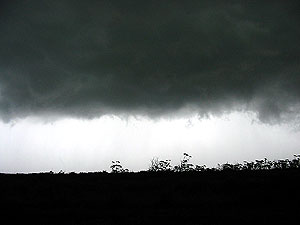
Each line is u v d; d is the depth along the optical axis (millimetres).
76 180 29047
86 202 20203
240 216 15648
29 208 18828
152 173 33094
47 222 15578
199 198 21078
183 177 29625
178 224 14375
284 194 21422
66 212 17531
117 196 20609
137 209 18188
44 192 23609
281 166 33500
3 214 17344
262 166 34500
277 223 14109
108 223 14938
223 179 27406
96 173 34531
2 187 24953
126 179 29906
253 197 20953
